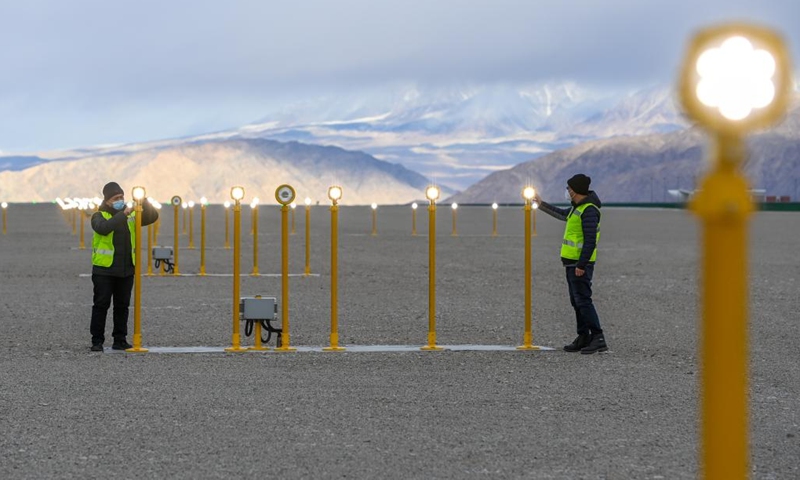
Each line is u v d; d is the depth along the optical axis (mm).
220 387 11078
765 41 2068
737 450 2375
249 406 9953
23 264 32125
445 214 108250
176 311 19109
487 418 9367
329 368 12500
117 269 14047
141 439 8406
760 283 25031
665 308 19750
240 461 7613
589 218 13852
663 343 14914
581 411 9711
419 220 86000
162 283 25156
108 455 7805
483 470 7344
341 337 15758
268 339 14523
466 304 20750
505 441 8359
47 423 9062
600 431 8781
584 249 13773
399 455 7832
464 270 30016
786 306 19812
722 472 2385
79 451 7941
